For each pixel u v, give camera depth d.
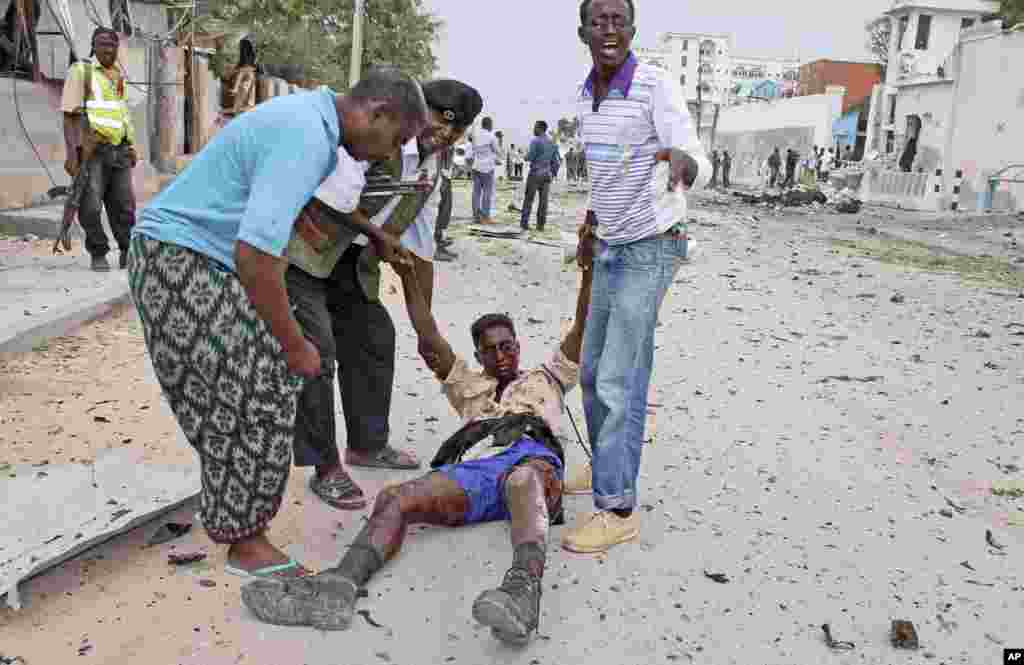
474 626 2.87
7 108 10.55
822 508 3.89
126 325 6.26
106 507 3.29
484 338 3.95
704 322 7.68
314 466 3.78
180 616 2.83
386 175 3.48
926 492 4.10
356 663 2.64
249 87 17.83
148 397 4.76
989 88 26.80
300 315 3.41
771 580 3.26
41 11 11.41
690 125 3.07
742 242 14.51
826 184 36.25
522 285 9.02
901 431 4.97
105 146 7.20
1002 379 6.12
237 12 25.34
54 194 7.95
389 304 7.57
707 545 3.50
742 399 5.46
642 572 3.27
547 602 3.04
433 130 3.51
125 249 7.52
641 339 3.30
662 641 2.85
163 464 3.81
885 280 10.44
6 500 3.31
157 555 3.21
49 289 6.64
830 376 6.08
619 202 3.20
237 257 2.47
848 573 3.33
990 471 4.41
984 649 2.89
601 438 3.38
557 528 3.61
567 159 33.00
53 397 4.65
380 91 2.65
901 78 39.28
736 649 2.84
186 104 16.42
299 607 2.78
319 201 3.21
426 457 4.28
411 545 3.38
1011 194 26.12
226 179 2.62
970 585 3.28
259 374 2.71
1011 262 13.48
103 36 7.19
